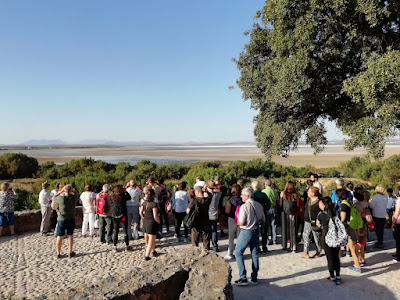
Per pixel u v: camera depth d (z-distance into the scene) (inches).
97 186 685.3
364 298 200.1
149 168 1333.7
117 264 286.8
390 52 329.7
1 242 372.2
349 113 416.8
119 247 343.6
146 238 304.3
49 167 1706.4
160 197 398.3
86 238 389.4
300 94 430.3
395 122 363.3
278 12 405.7
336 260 223.5
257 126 573.0
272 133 503.8
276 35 428.8
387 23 412.2
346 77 460.1
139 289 143.5
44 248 345.1
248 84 540.7
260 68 529.3
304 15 391.9
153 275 158.7
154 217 293.3
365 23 400.5
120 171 1342.3
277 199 342.0
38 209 474.6
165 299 155.4
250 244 229.1
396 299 197.5
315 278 235.6
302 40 387.2
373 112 374.3
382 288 213.9
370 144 356.2
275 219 338.6
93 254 319.0
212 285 152.0
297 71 392.8
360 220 249.1
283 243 311.7
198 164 1379.2
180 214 357.1
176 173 1332.4
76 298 134.0
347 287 217.6
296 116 504.4
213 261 181.6
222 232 384.2
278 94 418.6
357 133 374.9
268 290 214.8
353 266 253.4
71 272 266.4
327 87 458.0
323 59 424.8
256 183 299.4
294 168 1235.9
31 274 261.6
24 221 428.5
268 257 292.2
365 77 331.6
